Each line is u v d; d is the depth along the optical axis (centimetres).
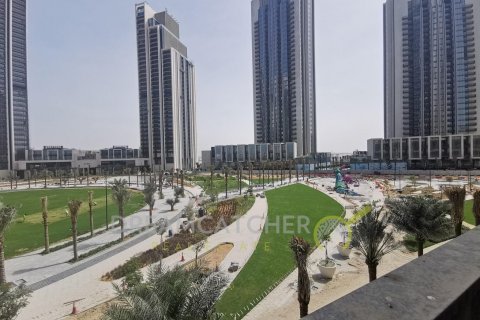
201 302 1016
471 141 10700
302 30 16775
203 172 15762
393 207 2314
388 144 12300
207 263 2609
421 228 2106
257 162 14600
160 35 16225
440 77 12756
